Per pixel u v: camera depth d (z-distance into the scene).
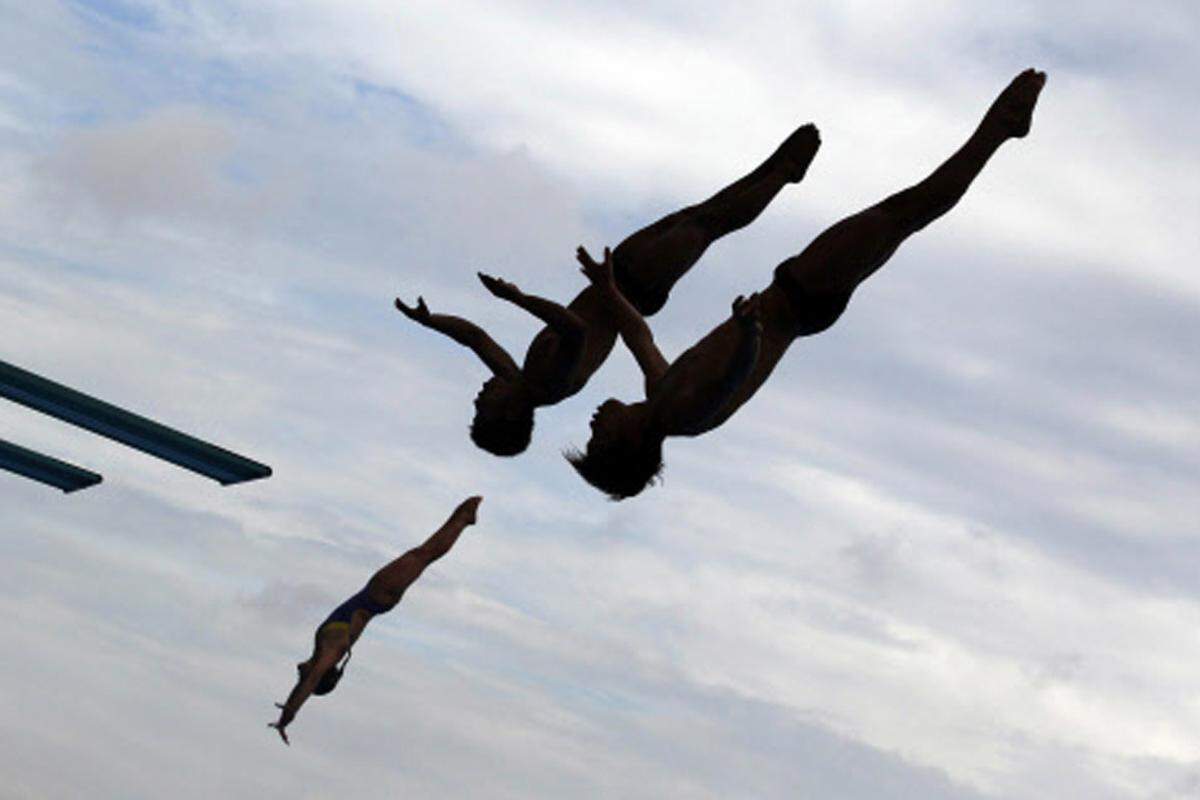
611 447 7.10
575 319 7.18
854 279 7.38
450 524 11.79
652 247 7.84
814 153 7.99
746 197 7.94
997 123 7.36
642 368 7.16
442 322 7.69
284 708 11.22
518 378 7.63
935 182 7.35
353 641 11.42
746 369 6.70
